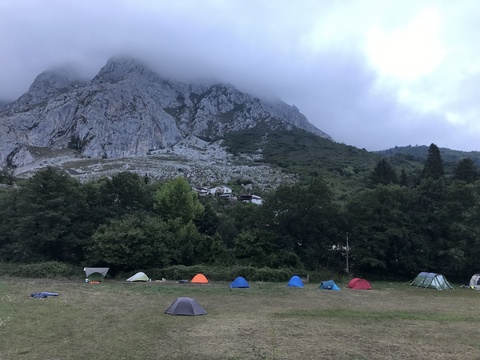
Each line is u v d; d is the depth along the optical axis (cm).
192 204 6456
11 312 2111
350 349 1541
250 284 4172
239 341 1628
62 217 4866
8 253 5162
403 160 17988
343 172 16412
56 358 1316
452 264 4850
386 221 5322
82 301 2681
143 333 1725
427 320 2231
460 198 5356
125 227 4841
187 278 4541
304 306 2700
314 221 5459
